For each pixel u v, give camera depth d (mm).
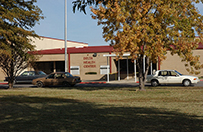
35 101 13406
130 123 7336
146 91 18062
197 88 20188
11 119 8219
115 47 15969
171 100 13031
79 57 39344
